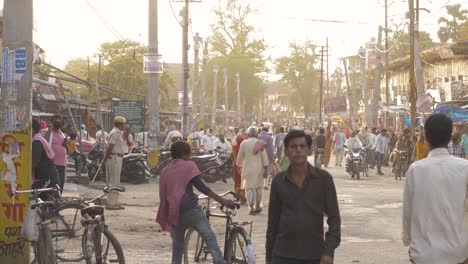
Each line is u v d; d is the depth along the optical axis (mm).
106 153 15438
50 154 10969
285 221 5277
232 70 84938
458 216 4836
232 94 87312
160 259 10133
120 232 12547
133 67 63906
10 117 8438
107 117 38125
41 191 8422
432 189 4879
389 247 11227
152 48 24297
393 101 64500
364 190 21781
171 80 69625
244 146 15539
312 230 5242
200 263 9055
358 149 27594
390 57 74812
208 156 23812
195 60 44406
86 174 22641
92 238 7930
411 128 31047
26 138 8461
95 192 18484
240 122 77312
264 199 18734
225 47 87125
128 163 22250
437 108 28688
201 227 8039
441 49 45750
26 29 8438
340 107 76188
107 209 15500
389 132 40406
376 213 15859
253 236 12539
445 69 49219
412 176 4992
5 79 8453
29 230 8148
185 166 8156
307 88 107750
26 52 8430
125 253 10562
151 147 24328
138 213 15000
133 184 22250
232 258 8242
